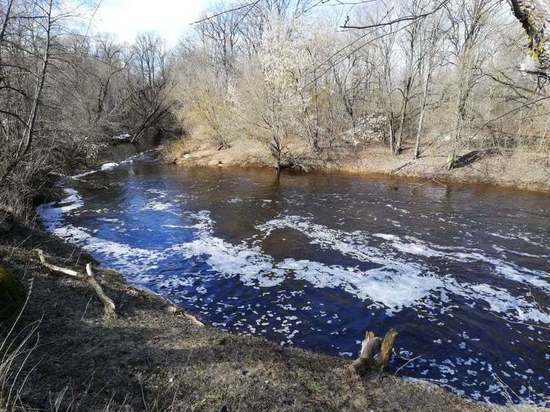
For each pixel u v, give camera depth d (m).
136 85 43.50
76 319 5.92
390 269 10.68
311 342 7.48
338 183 21.91
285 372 5.34
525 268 10.79
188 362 5.24
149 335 5.89
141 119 43.09
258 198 18.53
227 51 37.75
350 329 7.92
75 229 13.67
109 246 12.12
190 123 34.62
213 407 4.42
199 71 33.56
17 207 11.93
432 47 18.22
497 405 5.61
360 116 28.89
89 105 23.31
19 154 11.72
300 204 17.39
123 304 6.84
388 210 16.41
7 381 3.73
